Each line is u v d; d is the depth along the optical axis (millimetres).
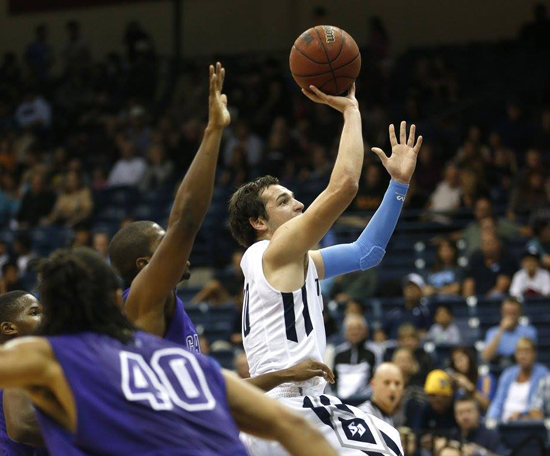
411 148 4027
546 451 7105
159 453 2359
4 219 14320
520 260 10672
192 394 2467
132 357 2479
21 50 19969
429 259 11297
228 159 14594
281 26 18359
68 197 13672
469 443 7277
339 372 8367
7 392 3521
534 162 11930
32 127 16875
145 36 17812
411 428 7465
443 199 12133
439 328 9414
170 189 14039
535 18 16375
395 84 15992
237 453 2436
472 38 17312
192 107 16484
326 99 3793
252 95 16281
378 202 12008
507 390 8250
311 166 13727
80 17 19656
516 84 15477
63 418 2426
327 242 11141
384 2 17781
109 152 16000
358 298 10500
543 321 9492
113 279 2596
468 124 14844
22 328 3756
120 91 17453
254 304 3689
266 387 3455
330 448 2521
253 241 3945
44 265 2576
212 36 18797
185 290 11617
